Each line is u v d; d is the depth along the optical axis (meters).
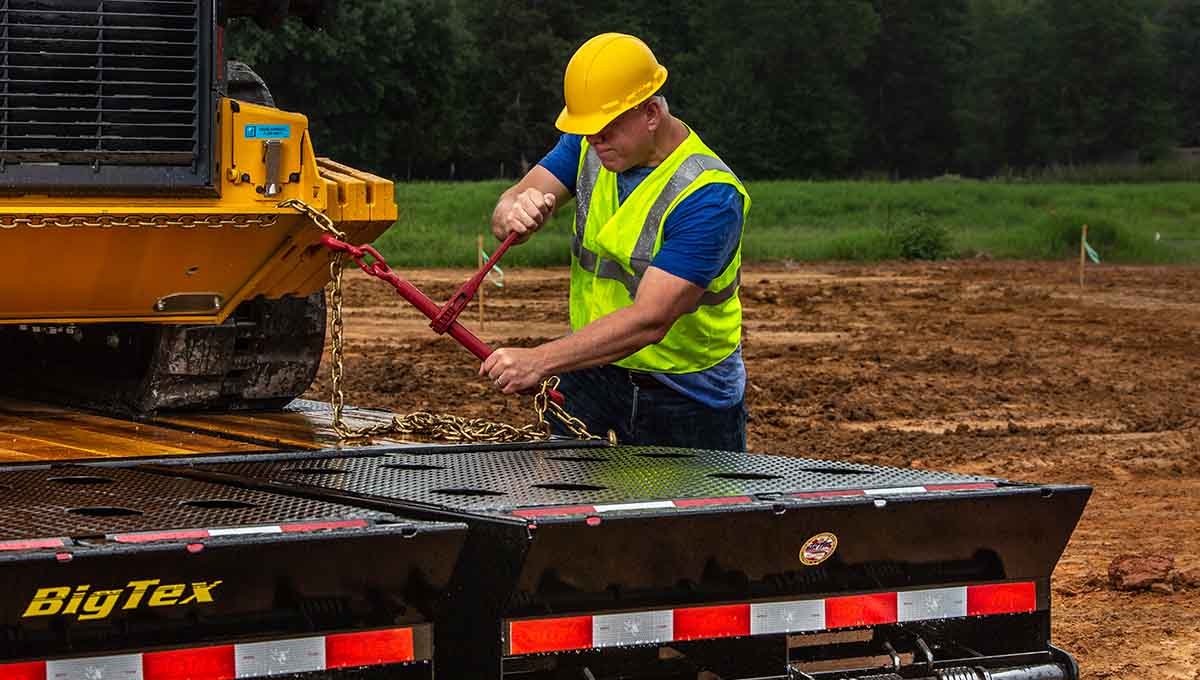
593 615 3.79
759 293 24.77
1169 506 9.98
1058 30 102.38
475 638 3.80
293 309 6.37
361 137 71.44
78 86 5.12
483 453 5.05
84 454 5.09
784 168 92.94
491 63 90.94
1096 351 18.41
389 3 70.00
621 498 3.99
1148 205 49.53
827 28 94.00
